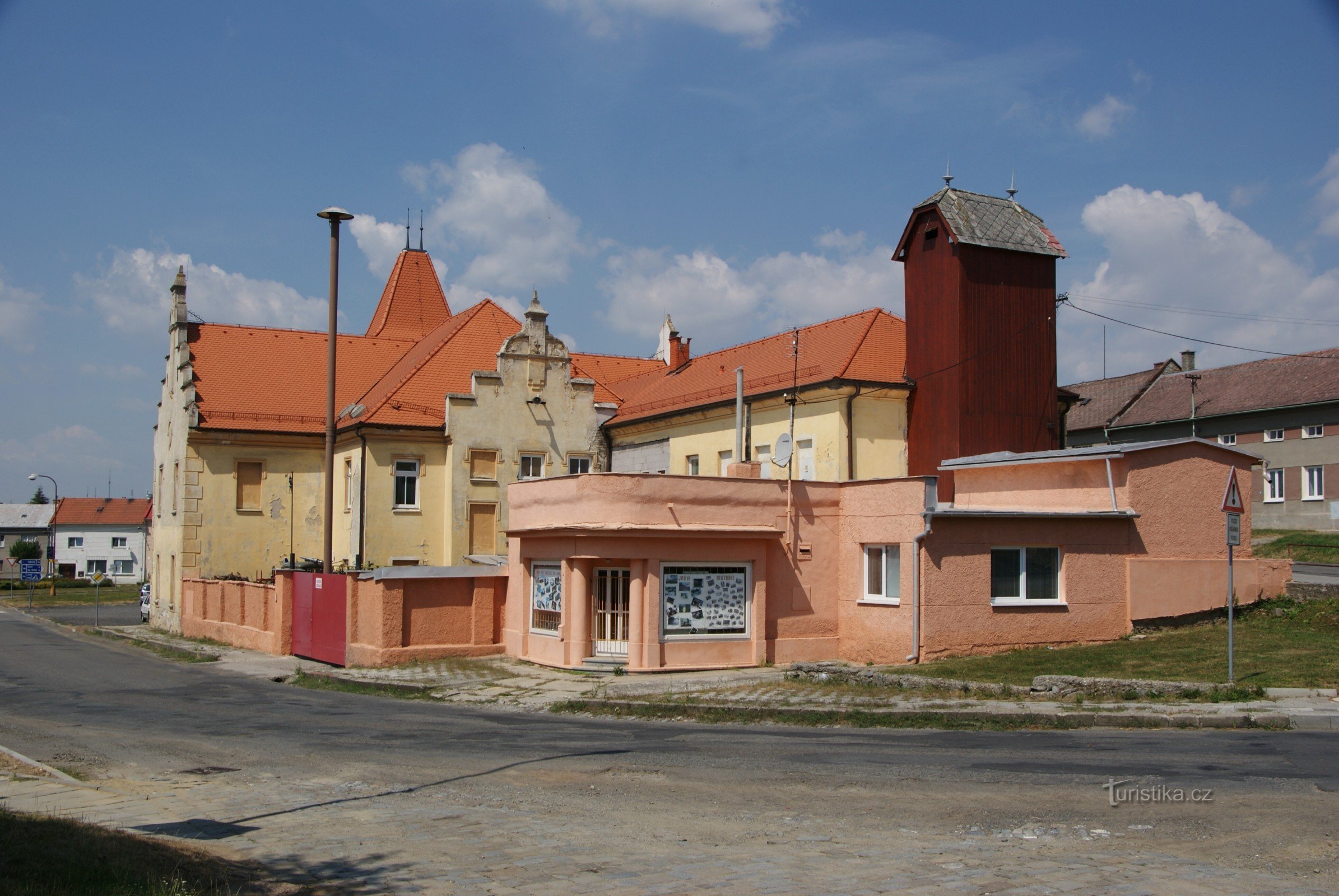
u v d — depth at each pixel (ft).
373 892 24.08
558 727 51.55
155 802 34.45
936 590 67.82
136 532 370.12
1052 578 71.15
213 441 126.11
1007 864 25.57
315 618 89.97
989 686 53.62
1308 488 149.18
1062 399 106.93
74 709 60.44
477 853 27.58
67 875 22.88
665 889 23.95
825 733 46.88
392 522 116.98
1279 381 158.51
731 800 33.55
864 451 100.12
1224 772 35.40
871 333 106.93
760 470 81.41
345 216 83.61
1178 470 74.79
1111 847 27.12
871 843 27.96
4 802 32.94
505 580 83.82
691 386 127.44
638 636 71.46
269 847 28.48
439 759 42.55
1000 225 102.22
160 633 131.13
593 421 125.70
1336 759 37.11
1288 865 25.21
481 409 119.34
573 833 29.71
